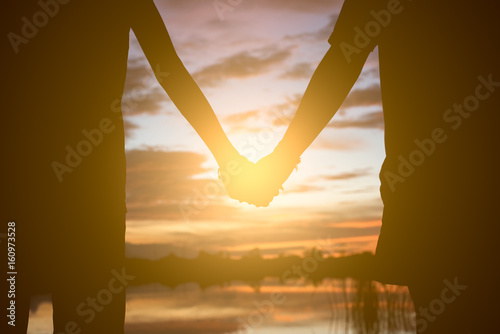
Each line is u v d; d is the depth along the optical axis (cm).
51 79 146
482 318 143
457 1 146
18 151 143
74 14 148
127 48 159
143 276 1519
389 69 156
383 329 508
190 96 189
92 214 150
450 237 146
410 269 152
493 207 142
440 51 147
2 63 143
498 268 141
